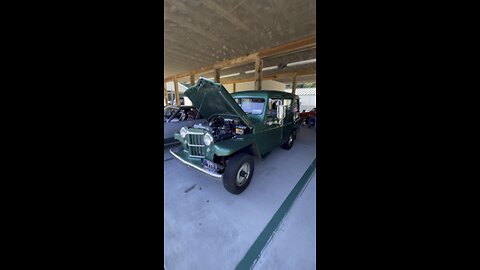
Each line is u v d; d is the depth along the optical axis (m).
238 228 1.74
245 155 2.32
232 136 2.66
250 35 4.81
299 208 2.08
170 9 3.58
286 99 3.76
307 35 4.79
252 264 1.35
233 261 1.38
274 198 2.28
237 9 3.51
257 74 6.26
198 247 1.51
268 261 1.38
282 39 5.09
